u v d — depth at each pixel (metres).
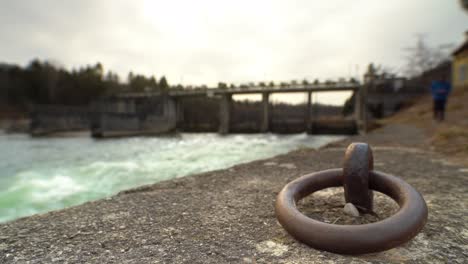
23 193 8.69
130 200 3.70
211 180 4.83
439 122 14.81
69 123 53.34
